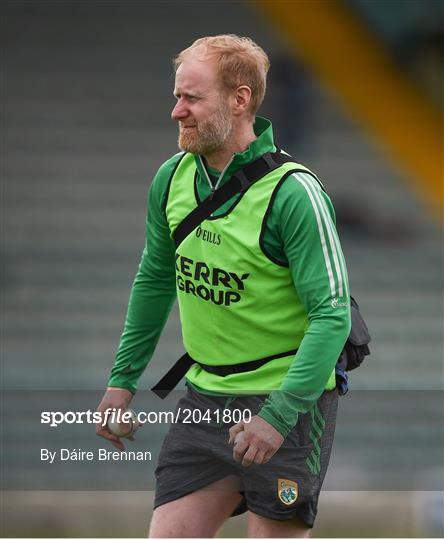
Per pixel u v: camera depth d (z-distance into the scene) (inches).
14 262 1612.9
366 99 1972.2
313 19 2041.1
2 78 1966.0
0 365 1396.4
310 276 358.9
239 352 383.6
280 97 1909.4
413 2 2020.2
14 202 1755.7
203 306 383.9
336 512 1014.4
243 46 369.7
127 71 2005.4
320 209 358.9
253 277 370.3
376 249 1692.9
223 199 370.9
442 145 1924.2
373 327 1524.4
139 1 2087.8
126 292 1567.4
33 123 1908.2
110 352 1448.1
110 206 1759.4
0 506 955.3
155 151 1878.7
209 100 365.4
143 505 962.1
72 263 1615.4
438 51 2010.3
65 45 2028.8
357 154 1903.3
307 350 356.5
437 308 1574.8
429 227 1761.8
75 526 937.5
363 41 2021.4
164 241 406.0
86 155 1857.8
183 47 2049.7
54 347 1448.1
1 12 2052.2
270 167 367.2
